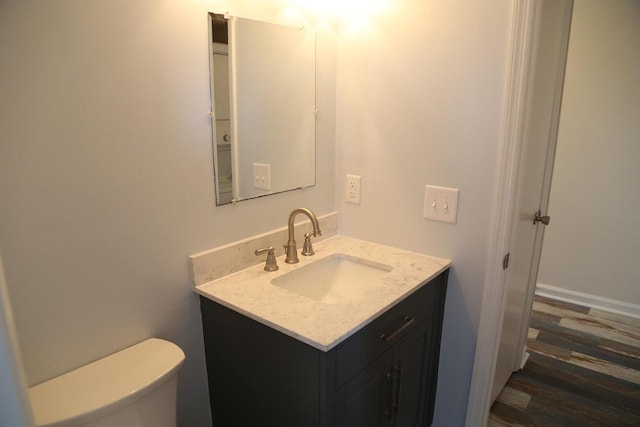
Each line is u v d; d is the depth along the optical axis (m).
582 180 2.81
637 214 2.69
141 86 1.15
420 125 1.57
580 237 2.91
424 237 1.66
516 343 2.16
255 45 1.42
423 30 1.49
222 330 1.37
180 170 1.28
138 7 1.11
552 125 1.89
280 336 1.19
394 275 1.49
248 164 1.48
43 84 0.98
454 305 1.65
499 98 1.38
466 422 1.71
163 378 1.14
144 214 1.22
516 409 2.02
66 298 1.10
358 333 1.20
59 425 0.97
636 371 2.29
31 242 1.01
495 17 1.34
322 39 1.65
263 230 1.59
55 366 1.11
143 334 1.29
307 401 1.18
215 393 1.50
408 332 1.47
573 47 2.65
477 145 1.46
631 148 2.62
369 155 1.73
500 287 1.52
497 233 1.47
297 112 1.62
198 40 1.26
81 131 1.05
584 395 2.11
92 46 1.04
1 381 0.69
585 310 2.91
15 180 0.97
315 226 1.48
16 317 1.02
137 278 1.24
